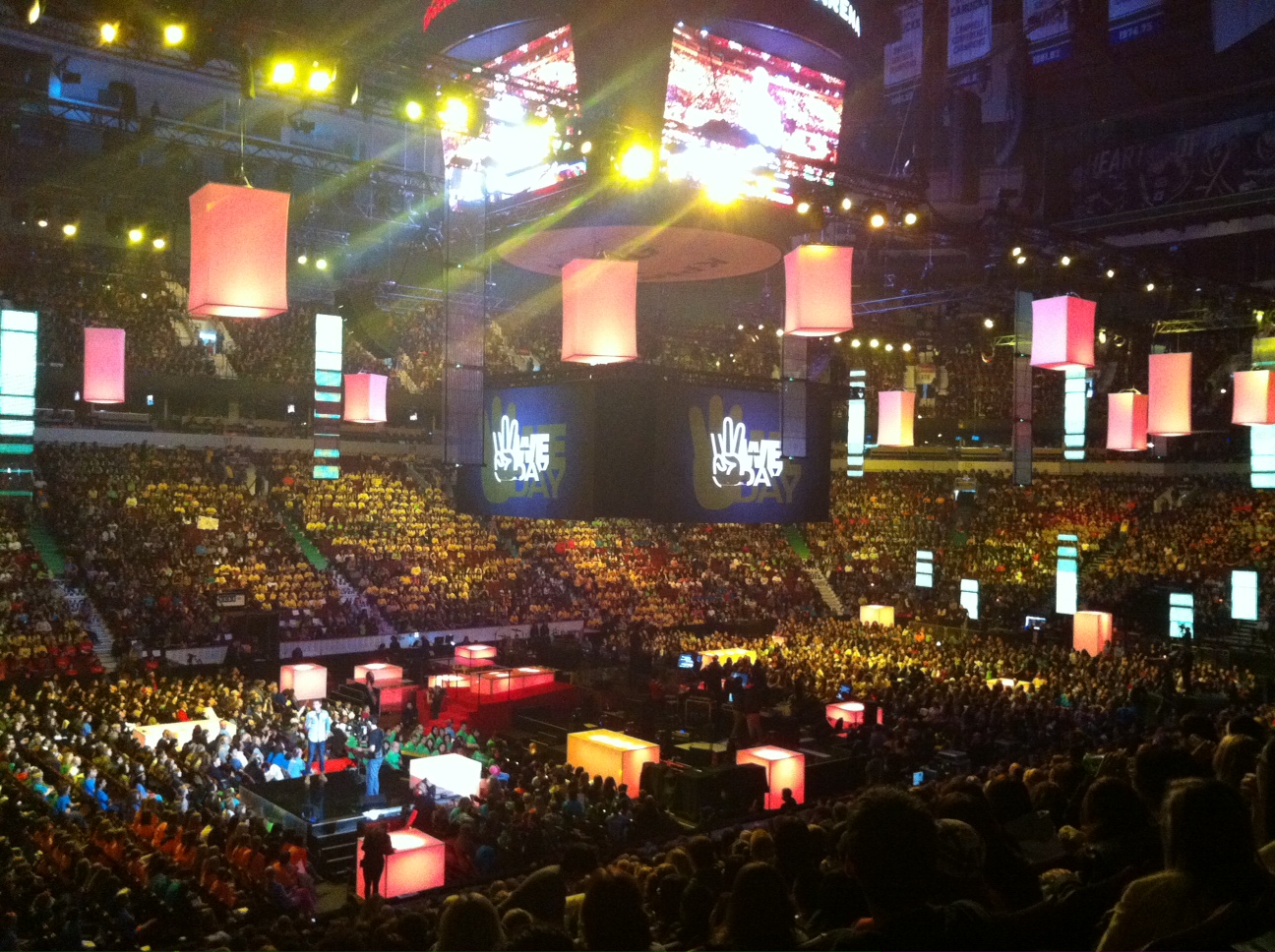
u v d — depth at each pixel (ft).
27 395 113.19
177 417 162.91
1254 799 17.80
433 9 79.92
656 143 70.74
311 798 78.02
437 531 161.48
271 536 147.74
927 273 143.43
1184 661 107.76
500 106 70.03
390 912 39.99
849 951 10.63
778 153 76.64
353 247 140.05
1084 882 16.49
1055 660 114.93
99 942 45.47
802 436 93.30
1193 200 161.79
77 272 116.06
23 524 131.85
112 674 113.19
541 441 96.94
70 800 67.31
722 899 20.98
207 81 148.77
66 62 134.72
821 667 113.50
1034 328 77.46
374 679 112.68
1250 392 96.37
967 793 17.24
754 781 76.74
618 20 72.18
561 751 95.04
